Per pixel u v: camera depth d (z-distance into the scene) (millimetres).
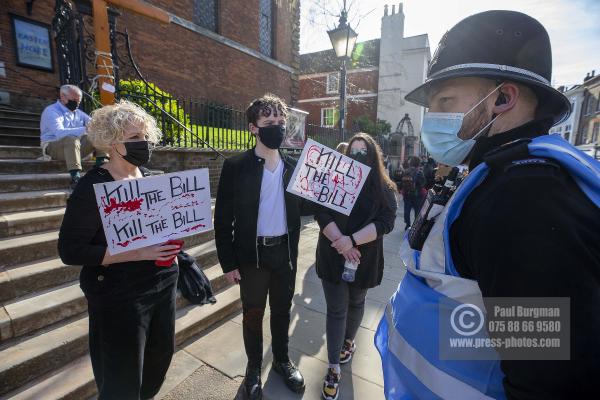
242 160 1989
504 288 572
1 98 6426
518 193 590
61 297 2258
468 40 779
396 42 20516
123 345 1438
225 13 10062
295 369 2184
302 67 23578
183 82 8977
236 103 10641
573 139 26625
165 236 1526
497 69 742
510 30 747
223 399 2023
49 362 1924
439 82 864
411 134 18828
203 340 2580
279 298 2096
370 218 2018
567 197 570
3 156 4035
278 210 2002
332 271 2012
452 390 757
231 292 3121
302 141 7828
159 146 5023
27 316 2023
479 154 802
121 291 1421
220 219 2012
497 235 595
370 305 3295
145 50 8062
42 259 2557
